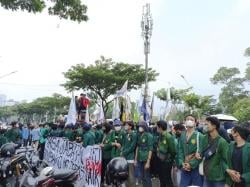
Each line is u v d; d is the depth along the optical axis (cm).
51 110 8294
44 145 1919
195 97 4725
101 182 1224
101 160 1173
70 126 1712
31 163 1102
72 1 1343
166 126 1045
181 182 891
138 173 1126
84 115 1978
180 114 3534
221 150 759
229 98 6844
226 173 725
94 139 1352
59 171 890
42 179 867
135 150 1181
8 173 1086
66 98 6762
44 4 1308
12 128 1989
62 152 1531
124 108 2045
